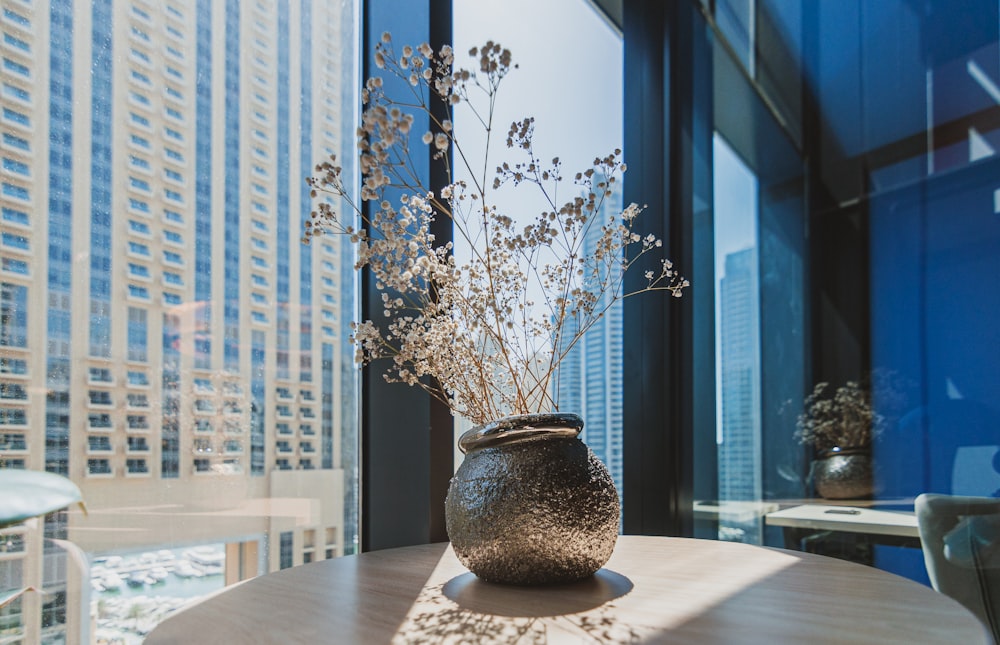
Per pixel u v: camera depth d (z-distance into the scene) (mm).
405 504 1040
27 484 543
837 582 708
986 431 1455
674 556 876
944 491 1508
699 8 1998
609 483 729
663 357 1850
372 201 1110
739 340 1888
